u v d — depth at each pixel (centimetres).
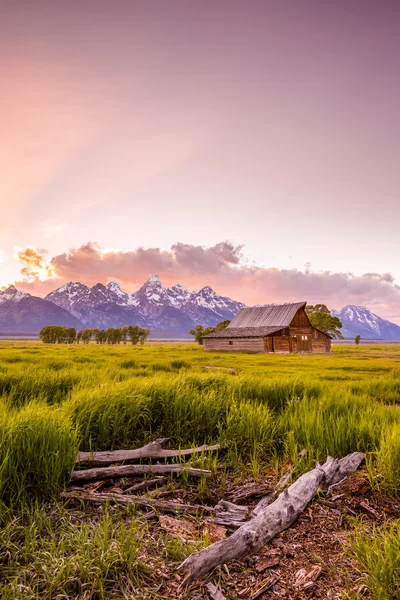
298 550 368
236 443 664
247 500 484
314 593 306
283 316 7225
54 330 15100
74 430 582
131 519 416
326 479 513
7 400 834
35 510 406
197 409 750
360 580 318
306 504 451
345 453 628
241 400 854
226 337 7031
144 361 2666
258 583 315
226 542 346
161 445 647
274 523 389
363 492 492
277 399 951
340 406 859
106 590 305
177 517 426
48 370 1384
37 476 462
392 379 1739
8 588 290
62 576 304
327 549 371
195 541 368
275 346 6750
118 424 681
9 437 476
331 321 10162
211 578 317
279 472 570
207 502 482
